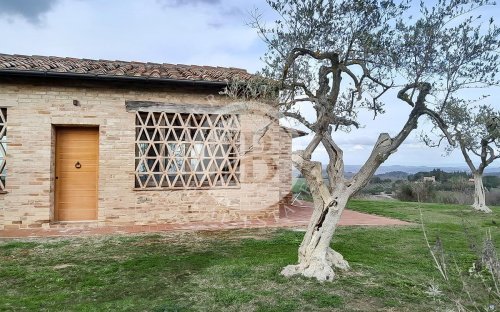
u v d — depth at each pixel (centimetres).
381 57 516
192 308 440
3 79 908
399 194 2059
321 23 510
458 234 912
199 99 1045
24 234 873
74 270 593
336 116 565
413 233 913
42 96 931
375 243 796
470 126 598
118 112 982
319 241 566
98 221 961
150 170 1010
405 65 515
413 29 502
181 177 1029
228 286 515
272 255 678
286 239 825
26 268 604
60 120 941
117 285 523
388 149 552
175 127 1028
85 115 958
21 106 918
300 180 1452
